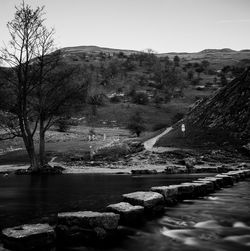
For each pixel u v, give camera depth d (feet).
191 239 28.63
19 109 121.39
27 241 24.11
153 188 44.50
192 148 166.91
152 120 448.24
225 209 41.32
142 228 32.04
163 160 150.51
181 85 651.25
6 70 122.11
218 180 61.52
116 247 26.66
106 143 224.12
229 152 153.69
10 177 102.68
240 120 177.68
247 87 197.88
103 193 55.77
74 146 218.38
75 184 73.51
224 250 25.86
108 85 641.40
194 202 46.52
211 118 196.85
